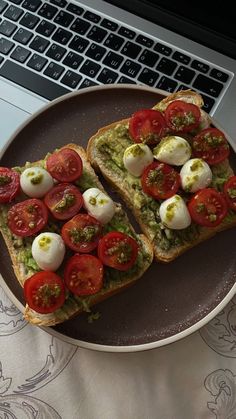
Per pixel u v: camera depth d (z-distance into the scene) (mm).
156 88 412
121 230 373
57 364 360
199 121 395
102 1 444
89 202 366
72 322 363
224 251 384
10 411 351
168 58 431
